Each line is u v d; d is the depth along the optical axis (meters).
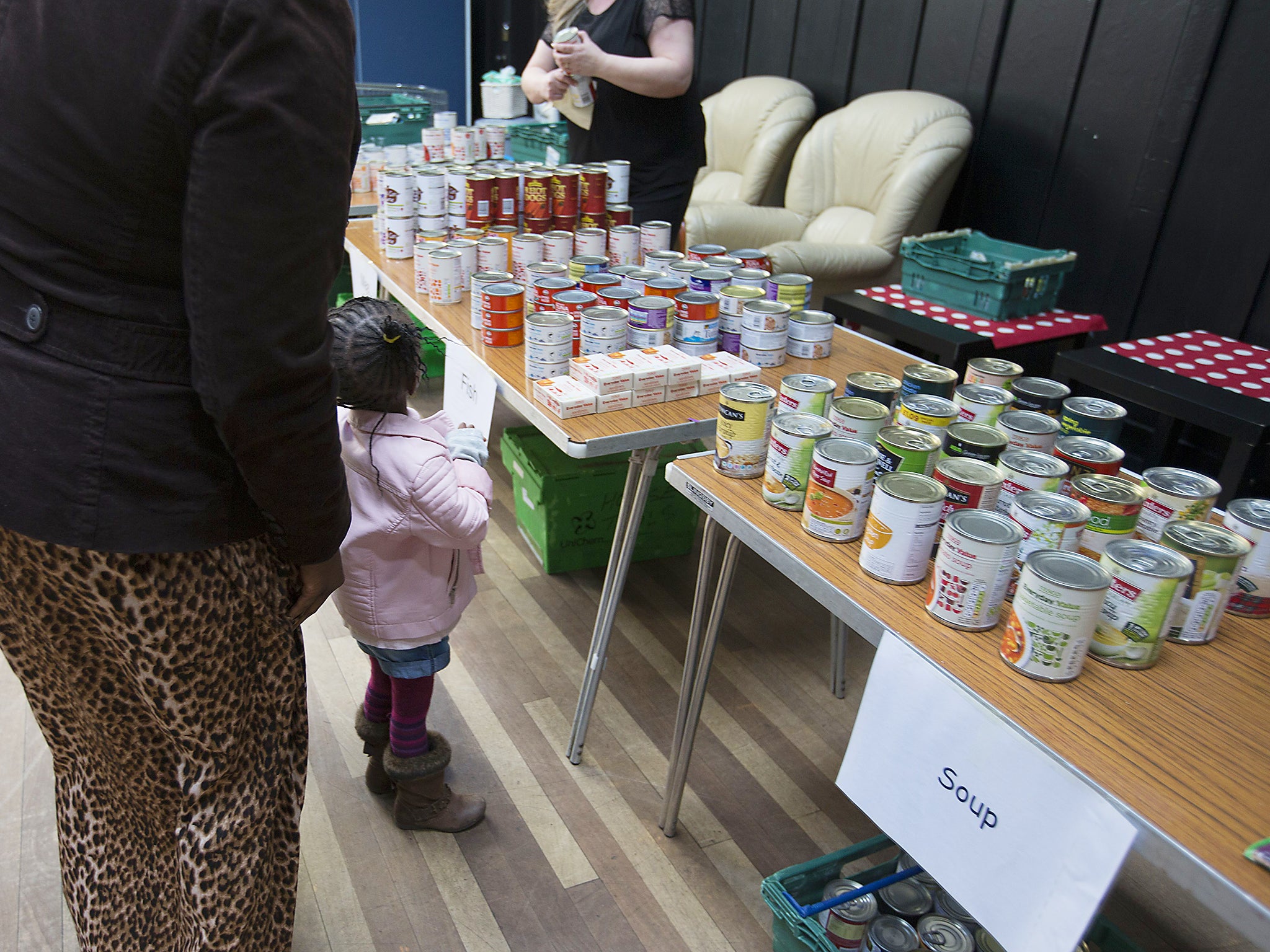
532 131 3.99
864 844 1.44
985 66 3.50
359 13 5.93
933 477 1.11
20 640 1.00
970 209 3.72
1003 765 0.82
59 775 1.14
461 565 1.51
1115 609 0.90
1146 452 2.95
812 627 2.30
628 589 2.42
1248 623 1.01
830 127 3.83
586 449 1.44
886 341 3.27
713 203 3.85
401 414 1.37
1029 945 0.78
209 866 1.02
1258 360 2.57
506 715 1.94
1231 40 2.74
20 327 0.81
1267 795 0.76
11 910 1.47
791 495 1.21
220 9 0.71
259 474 0.84
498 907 1.50
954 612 0.96
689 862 1.60
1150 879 1.63
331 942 1.43
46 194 0.77
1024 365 2.94
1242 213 2.81
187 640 0.91
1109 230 3.21
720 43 4.82
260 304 0.76
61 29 0.74
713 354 1.79
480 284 1.89
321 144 0.76
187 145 0.75
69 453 0.81
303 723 1.10
